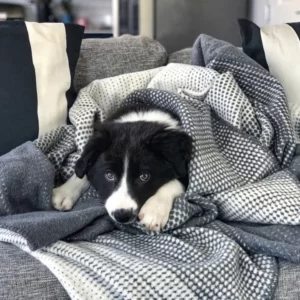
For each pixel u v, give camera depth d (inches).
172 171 22.2
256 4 62.6
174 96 24.8
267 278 17.9
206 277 16.7
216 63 28.3
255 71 27.7
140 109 25.6
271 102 27.2
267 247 18.5
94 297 16.4
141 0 58.5
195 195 21.2
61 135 26.3
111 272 16.5
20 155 22.9
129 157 21.7
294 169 25.0
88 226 20.2
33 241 17.4
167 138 21.8
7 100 26.3
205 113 25.4
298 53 31.1
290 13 55.2
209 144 23.5
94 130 24.6
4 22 27.7
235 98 25.8
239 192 21.2
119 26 61.2
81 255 17.5
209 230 19.2
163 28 60.0
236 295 16.9
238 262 18.1
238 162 24.4
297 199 20.9
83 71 31.3
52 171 22.4
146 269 16.6
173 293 16.3
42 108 26.8
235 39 63.2
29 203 21.8
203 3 60.7
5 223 18.6
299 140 28.8
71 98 28.6
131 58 32.8
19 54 27.0
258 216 20.7
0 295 17.0
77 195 23.5
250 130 26.1
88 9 68.2
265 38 31.2
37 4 66.4
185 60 34.6
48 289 17.4
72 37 29.2
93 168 22.7
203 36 31.3
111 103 29.0
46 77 27.3
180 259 18.0
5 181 20.9
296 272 18.2
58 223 18.6
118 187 21.5
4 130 26.1
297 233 19.8
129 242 19.6
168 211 20.4
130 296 16.0
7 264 17.5
